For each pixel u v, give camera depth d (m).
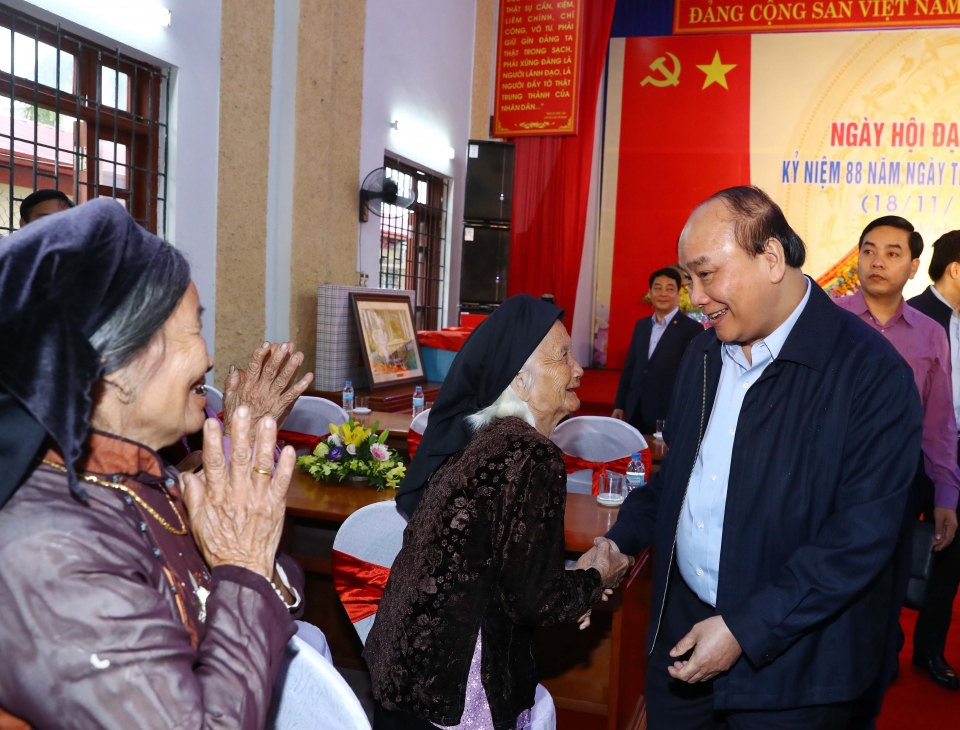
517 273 10.26
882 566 1.55
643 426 5.54
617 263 12.05
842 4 10.91
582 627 1.74
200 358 1.05
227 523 1.00
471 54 9.11
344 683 1.13
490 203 8.54
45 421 0.83
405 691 1.49
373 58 6.86
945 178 10.86
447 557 1.49
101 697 0.81
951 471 3.10
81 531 0.87
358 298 6.09
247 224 5.49
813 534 1.61
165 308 0.98
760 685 1.63
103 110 4.45
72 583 0.83
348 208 6.56
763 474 1.65
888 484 1.55
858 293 3.28
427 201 8.56
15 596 0.82
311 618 3.14
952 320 3.50
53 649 0.81
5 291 0.87
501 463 1.49
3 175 3.92
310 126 5.94
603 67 10.84
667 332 5.40
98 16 4.20
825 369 1.63
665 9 11.57
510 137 9.81
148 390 1.00
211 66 5.07
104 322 0.94
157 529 1.00
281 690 1.16
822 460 1.60
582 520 2.79
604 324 12.19
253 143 5.50
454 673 1.48
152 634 0.85
